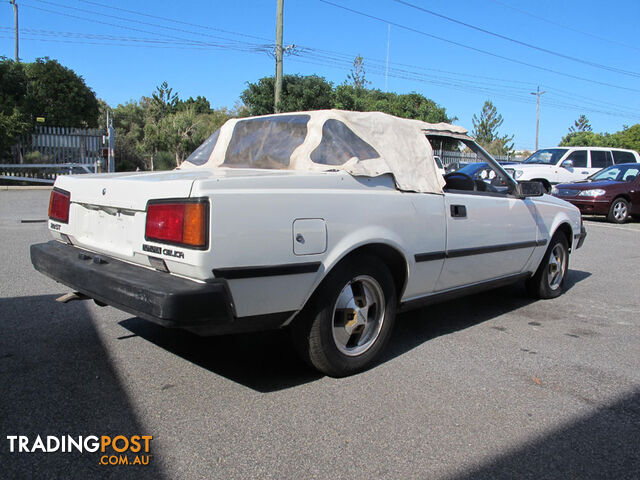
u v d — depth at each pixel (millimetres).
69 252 3566
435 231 3879
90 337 4051
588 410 3121
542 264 5543
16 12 34844
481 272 4480
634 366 3844
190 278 2764
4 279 5672
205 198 2668
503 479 2418
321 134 3705
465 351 4051
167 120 28984
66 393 3123
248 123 4391
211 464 2463
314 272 3074
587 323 4898
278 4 21781
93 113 28250
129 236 3062
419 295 3986
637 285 6543
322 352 3277
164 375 3418
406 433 2787
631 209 13695
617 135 55938
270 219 2867
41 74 25781
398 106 40750
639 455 2656
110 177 3482
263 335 4242
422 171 3920
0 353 3689
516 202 4820
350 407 3057
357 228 3303
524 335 4488
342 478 2385
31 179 18641
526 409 3109
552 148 17672
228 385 3301
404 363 3764
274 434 2736
